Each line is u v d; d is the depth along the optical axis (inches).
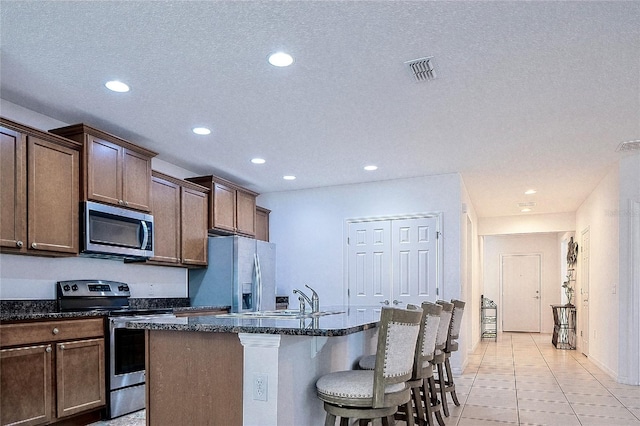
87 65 121.7
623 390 200.2
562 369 253.6
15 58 117.4
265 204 289.6
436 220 246.8
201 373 94.7
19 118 149.3
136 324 97.7
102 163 161.5
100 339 147.8
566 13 98.2
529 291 485.1
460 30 105.2
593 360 277.1
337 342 122.1
